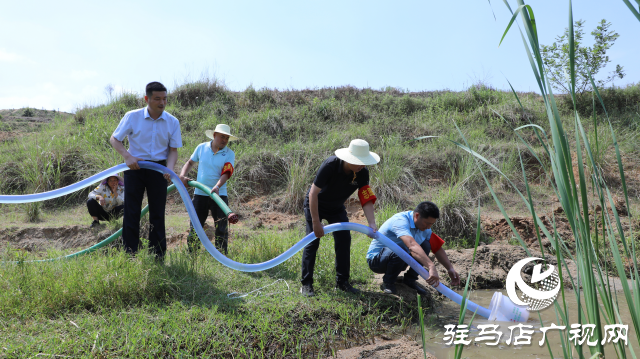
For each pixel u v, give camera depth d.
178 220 7.21
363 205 4.12
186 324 3.34
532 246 6.56
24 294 3.54
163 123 4.50
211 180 5.06
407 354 3.29
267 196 8.90
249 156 9.54
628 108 11.77
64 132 10.27
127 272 3.78
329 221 4.28
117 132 4.33
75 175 8.54
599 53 11.71
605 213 1.72
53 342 2.92
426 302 4.51
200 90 12.64
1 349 2.78
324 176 3.81
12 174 8.48
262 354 3.21
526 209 8.16
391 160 9.40
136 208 4.40
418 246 3.97
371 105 12.72
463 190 8.30
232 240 5.92
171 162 4.56
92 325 3.20
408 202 8.40
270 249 5.25
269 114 11.45
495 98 12.79
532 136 10.64
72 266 3.96
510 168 9.30
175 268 4.30
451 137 10.48
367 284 4.68
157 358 2.96
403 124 11.38
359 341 3.61
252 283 4.37
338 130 11.21
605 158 9.35
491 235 7.12
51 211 7.70
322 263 4.71
